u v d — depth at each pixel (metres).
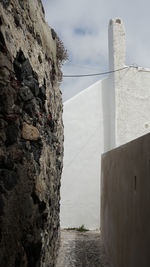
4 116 2.00
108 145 8.23
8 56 2.08
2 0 2.11
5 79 2.01
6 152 1.99
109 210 5.02
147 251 2.32
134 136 8.04
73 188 7.85
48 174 3.12
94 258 4.99
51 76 3.82
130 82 8.22
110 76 8.42
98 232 7.38
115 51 8.18
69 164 7.91
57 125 4.24
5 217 1.86
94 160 8.05
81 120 8.13
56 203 4.21
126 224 3.31
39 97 2.87
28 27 2.80
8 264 1.85
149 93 8.41
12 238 1.94
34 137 2.55
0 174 1.90
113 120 8.07
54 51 4.21
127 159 3.42
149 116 8.28
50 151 3.40
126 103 8.09
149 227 2.29
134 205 2.91
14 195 2.04
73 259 4.89
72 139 8.01
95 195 7.92
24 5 2.74
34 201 2.42
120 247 3.68
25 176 2.26
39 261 2.53
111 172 4.93
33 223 2.36
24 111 2.38
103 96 8.40
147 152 2.46
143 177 2.57
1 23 1.99
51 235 3.54
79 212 7.79
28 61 2.54
